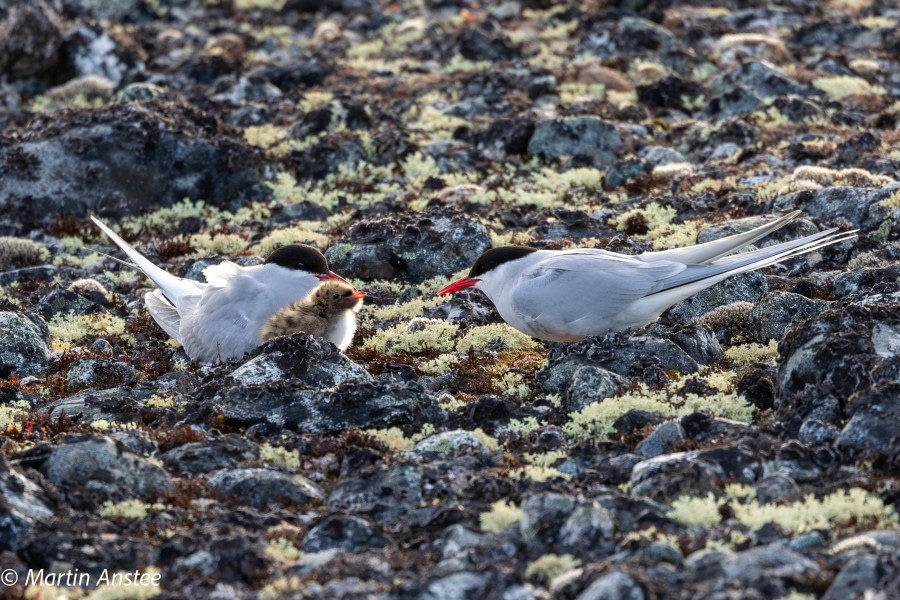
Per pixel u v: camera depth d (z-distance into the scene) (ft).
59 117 65.72
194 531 27.71
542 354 42.55
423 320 45.01
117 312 50.06
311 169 65.51
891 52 88.43
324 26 100.99
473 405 35.94
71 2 108.47
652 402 35.01
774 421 34.42
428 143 67.87
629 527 27.45
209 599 25.07
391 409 35.53
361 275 52.01
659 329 41.73
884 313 35.94
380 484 30.66
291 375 37.63
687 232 52.37
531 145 66.64
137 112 64.18
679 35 92.27
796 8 102.63
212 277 43.50
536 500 27.55
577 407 36.09
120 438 32.94
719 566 24.85
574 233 54.44
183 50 95.76
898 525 26.89
